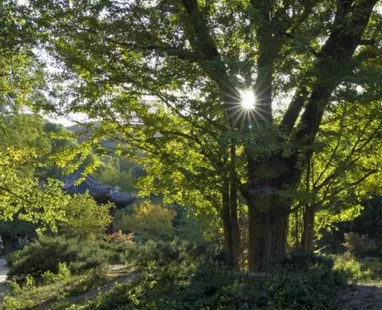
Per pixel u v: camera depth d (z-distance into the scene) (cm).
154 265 1125
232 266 948
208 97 759
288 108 901
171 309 633
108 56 805
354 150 923
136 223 3102
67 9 784
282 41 728
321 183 1016
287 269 765
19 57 946
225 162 822
